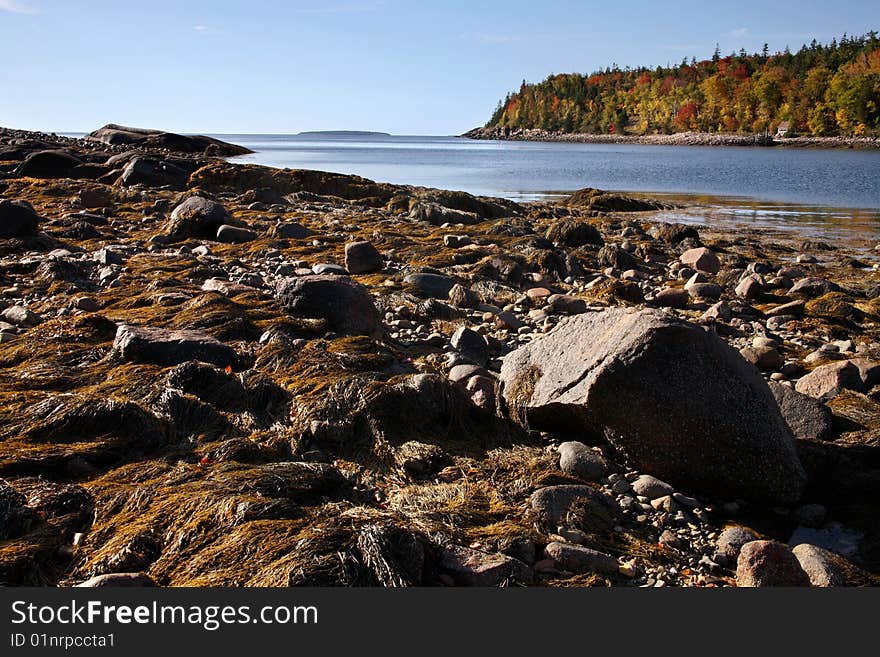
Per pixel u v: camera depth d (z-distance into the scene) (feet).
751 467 17.26
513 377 21.84
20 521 13.97
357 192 92.48
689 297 42.01
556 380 20.06
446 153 382.83
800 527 16.46
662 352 17.85
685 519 16.57
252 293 32.22
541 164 248.11
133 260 41.78
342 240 53.57
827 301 39.40
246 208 71.56
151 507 14.75
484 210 84.33
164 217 63.05
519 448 19.34
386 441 18.67
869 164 228.84
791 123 453.17
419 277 39.88
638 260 55.83
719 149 421.18
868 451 18.70
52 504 14.73
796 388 25.43
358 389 20.06
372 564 12.60
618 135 625.82
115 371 21.80
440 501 16.08
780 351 31.40
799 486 17.08
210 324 27.25
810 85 456.04
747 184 148.97
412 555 12.90
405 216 73.77
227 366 22.81
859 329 36.11
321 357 23.71
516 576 13.33
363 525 13.70
